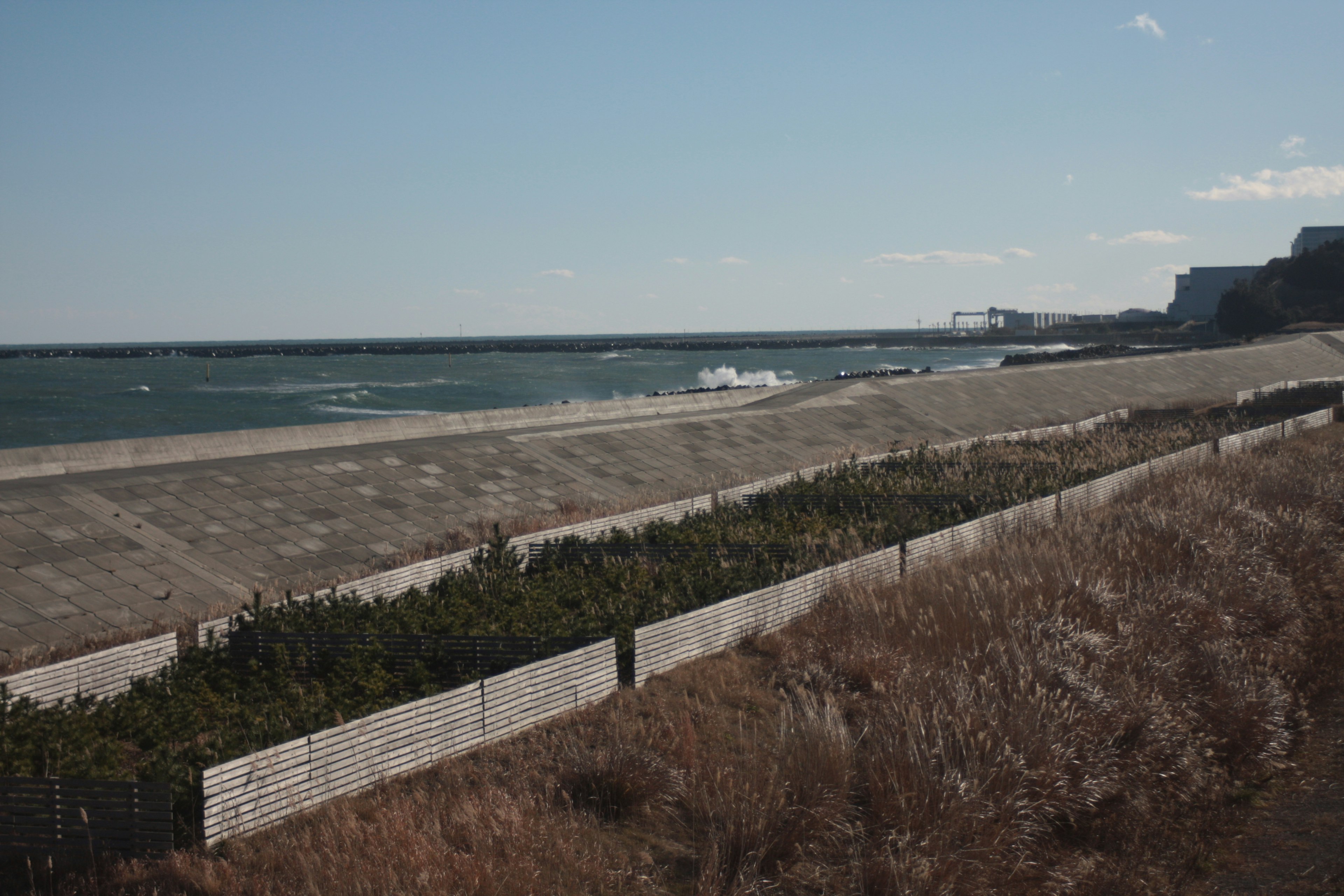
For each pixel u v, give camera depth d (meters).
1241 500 20.83
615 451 34.28
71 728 11.33
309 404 84.88
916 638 13.73
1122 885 8.47
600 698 12.62
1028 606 14.30
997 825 8.87
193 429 66.56
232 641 14.74
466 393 98.06
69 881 8.34
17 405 80.50
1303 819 9.70
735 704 12.63
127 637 15.89
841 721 10.64
